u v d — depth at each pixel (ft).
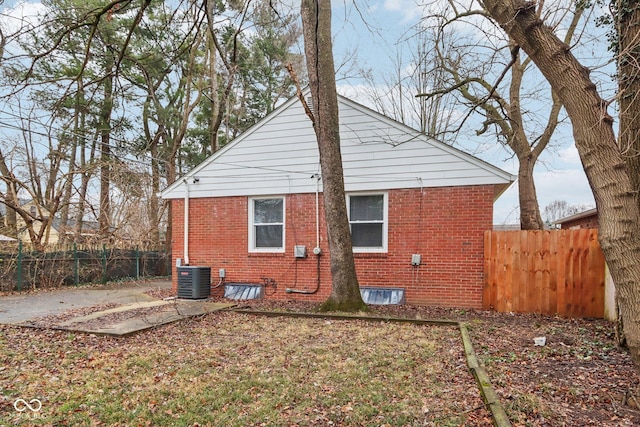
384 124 28.19
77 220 60.44
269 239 31.24
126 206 65.21
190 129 70.08
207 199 32.68
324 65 24.30
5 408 10.92
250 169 31.45
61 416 10.43
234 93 64.23
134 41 44.39
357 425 9.71
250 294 30.60
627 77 12.66
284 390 11.92
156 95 59.41
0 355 15.85
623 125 13.05
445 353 15.40
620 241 9.16
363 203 28.86
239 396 11.56
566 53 9.71
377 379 12.72
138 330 19.51
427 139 27.09
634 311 9.26
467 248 26.08
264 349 16.30
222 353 15.85
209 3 25.18
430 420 9.77
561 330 19.39
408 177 27.45
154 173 66.59
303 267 29.78
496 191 29.86
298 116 30.27
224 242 32.07
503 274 25.05
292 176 30.32
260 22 26.50
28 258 39.78
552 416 9.69
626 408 10.15
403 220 27.50
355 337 18.04
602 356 14.73
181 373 13.56
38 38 20.74
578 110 9.52
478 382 11.82
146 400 11.42
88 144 55.21
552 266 24.13
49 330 20.17
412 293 27.12
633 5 12.81
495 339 17.49
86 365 14.64
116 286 43.91
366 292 27.78
